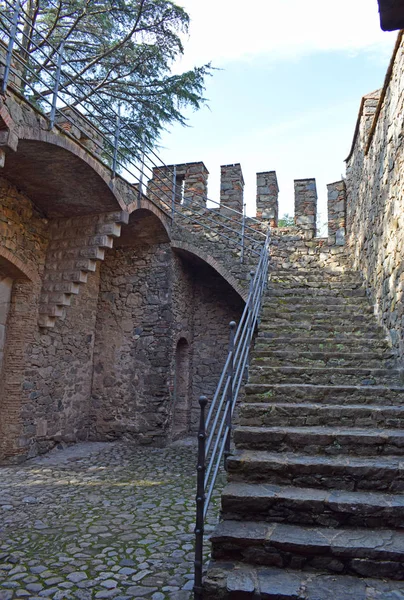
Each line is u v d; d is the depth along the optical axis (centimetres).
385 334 540
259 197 928
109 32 927
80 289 852
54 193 680
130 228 848
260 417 392
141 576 309
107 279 918
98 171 626
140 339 867
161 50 942
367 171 671
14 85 486
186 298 951
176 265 903
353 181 824
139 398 844
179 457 722
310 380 469
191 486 546
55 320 725
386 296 539
